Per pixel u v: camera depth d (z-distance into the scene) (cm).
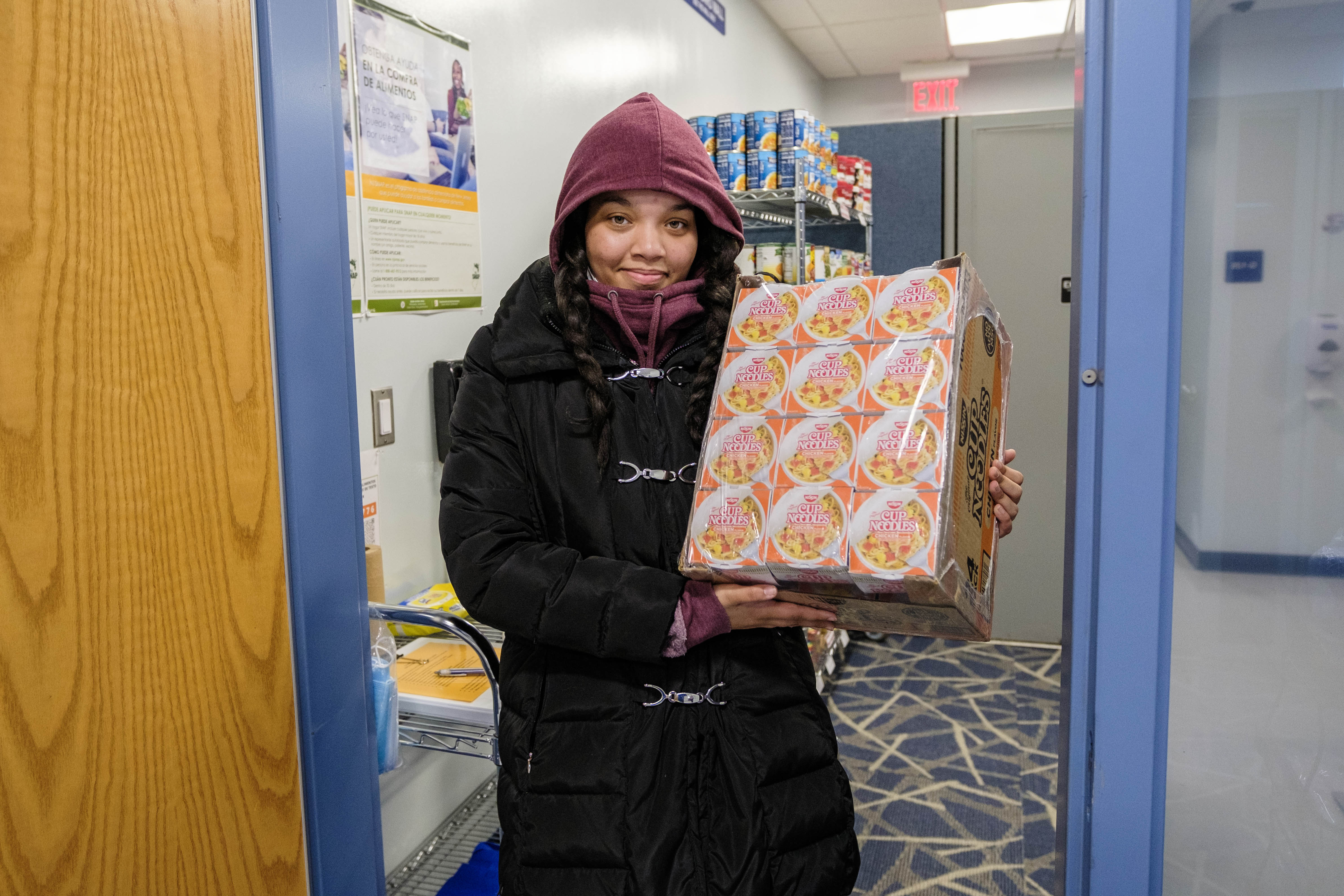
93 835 73
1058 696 344
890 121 666
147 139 76
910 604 88
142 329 76
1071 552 86
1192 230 79
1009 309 416
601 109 291
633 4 314
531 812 101
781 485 91
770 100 509
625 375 109
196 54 80
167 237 78
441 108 207
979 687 355
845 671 373
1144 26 77
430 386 208
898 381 90
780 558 88
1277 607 81
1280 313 79
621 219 109
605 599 98
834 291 99
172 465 79
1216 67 78
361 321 186
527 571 100
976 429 95
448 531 107
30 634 68
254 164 86
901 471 86
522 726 105
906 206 473
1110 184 78
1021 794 270
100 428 73
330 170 95
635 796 98
